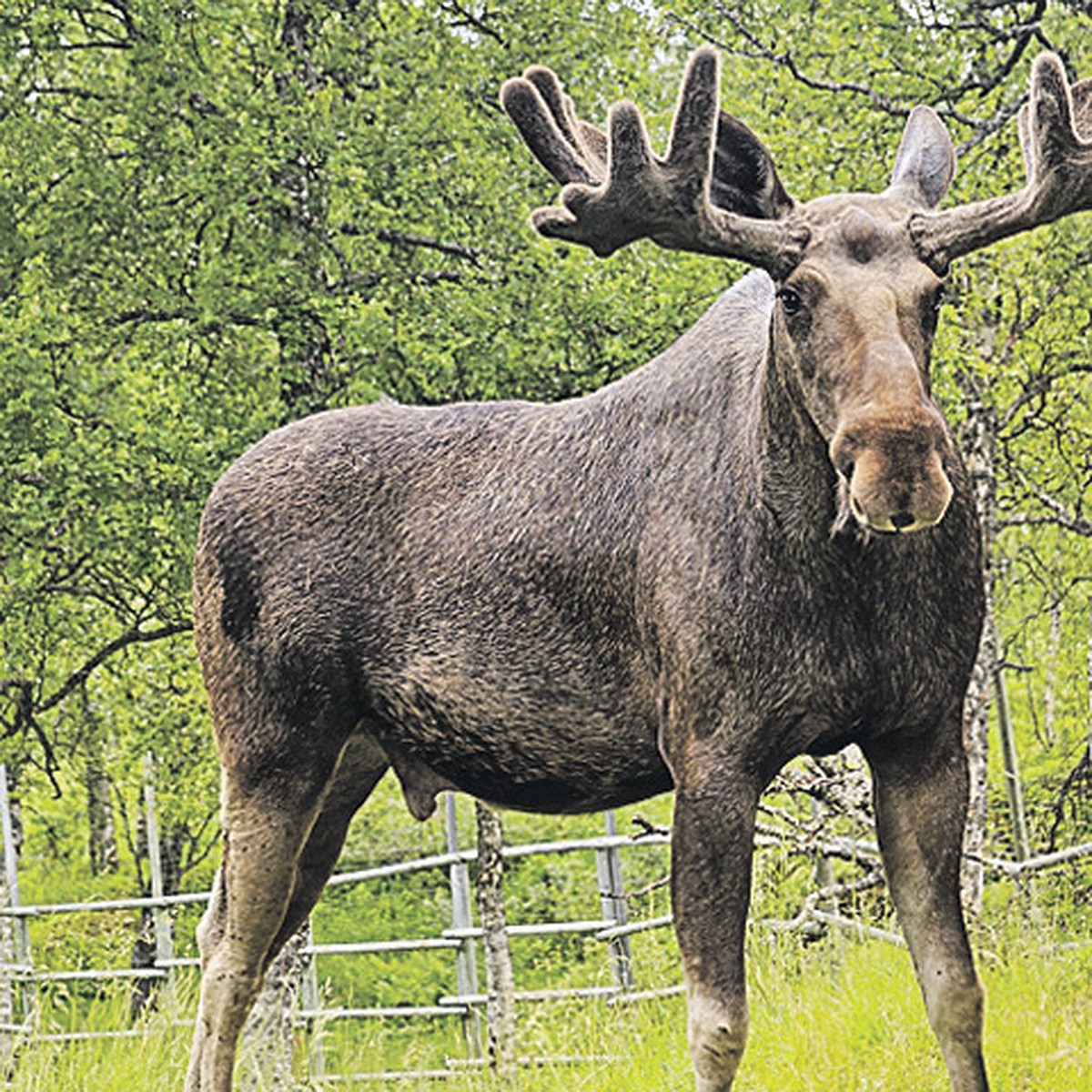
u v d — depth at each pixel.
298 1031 46.72
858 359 16.67
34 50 45.78
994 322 48.09
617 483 20.98
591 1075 29.17
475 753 22.30
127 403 43.69
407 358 40.47
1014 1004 26.20
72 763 70.44
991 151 45.16
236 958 23.44
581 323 38.59
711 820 19.20
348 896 80.94
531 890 77.75
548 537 21.41
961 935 19.67
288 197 41.97
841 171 45.12
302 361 42.91
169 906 58.69
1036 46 50.25
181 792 64.94
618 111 18.02
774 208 18.72
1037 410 54.53
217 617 23.64
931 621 19.09
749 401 19.72
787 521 18.88
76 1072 33.19
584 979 63.09
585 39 44.62
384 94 43.00
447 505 22.53
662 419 20.78
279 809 23.11
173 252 44.28
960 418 39.56
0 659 48.75
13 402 41.47
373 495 23.12
